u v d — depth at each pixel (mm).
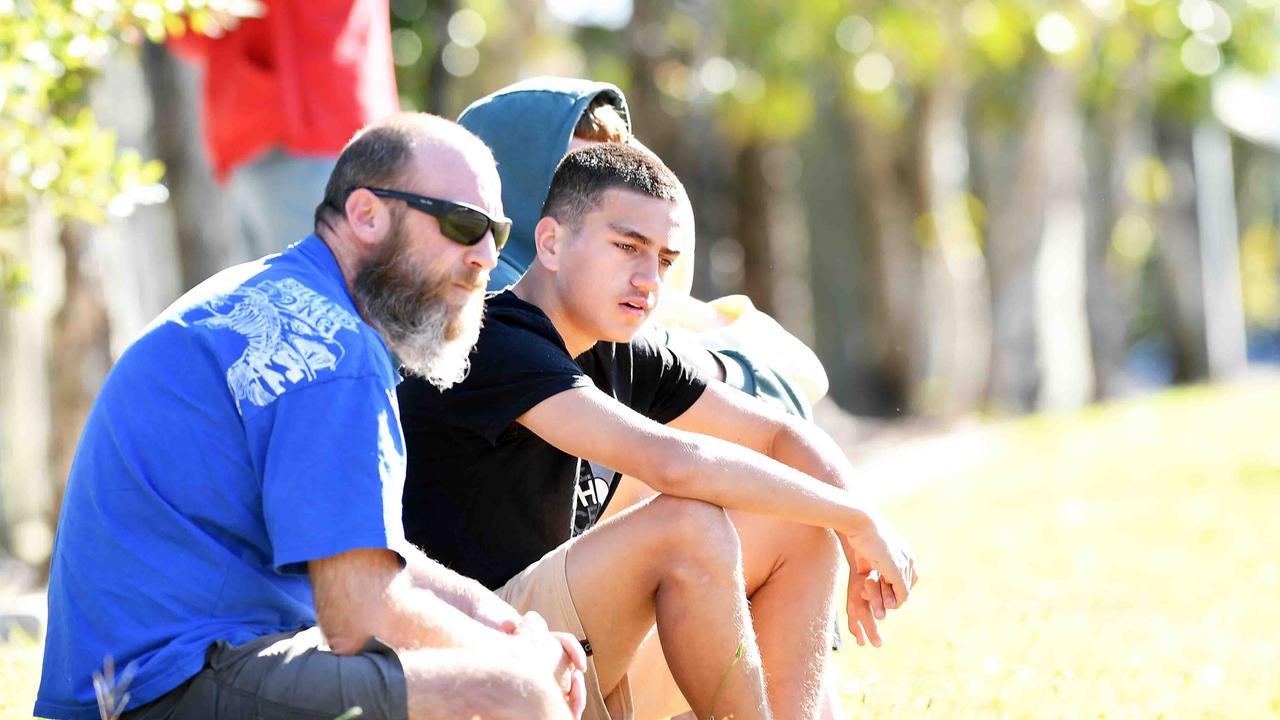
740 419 16016
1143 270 157000
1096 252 109125
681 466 13562
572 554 13812
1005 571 33094
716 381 16234
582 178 14633
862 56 72812
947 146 86312
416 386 14359
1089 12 81438
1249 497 45281
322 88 24203
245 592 11961
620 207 14461
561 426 13805
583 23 75500
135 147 46188
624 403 15625
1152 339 163875
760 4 70875
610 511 16297
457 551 14602
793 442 15938
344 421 11789
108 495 12000
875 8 71812
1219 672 21469
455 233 12516
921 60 74438
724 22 71562
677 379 15930
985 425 84938
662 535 13500
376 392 11992
